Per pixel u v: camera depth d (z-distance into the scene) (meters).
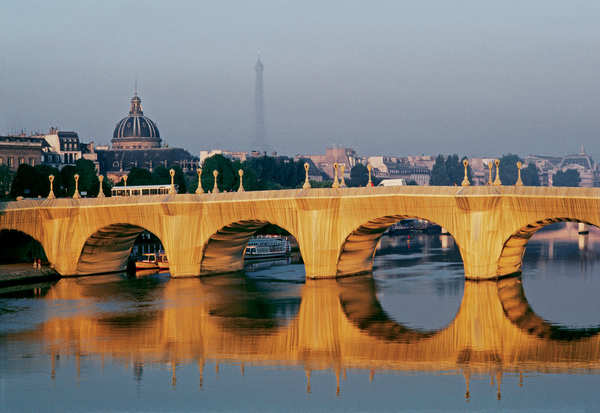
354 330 172.88
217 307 197.50
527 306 191.00
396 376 142.88
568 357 151.00
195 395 135.12
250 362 151.75
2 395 136.38
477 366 146.75
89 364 151.38
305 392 136.00
